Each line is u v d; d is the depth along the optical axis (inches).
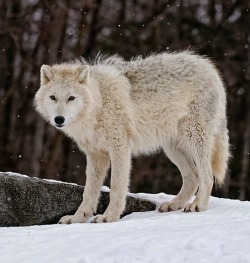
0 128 2010.3
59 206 781.3
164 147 821.9
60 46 2030.0
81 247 505.4
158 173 1820.9
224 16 2074.3
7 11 2102.6
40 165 1936.5
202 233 507.5
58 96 729.6
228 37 2014.0
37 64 2028.8
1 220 750.5
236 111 1961.1
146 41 2004.2
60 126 722.8
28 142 2000.5
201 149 792.3
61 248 511.2
